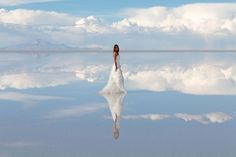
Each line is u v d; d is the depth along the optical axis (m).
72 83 27.94
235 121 14.70
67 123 14.49
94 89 24.53
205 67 42.19
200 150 10.66
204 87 25.56
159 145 11.27
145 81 28.89
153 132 12.98
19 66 45.75
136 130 13.27
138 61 59.03
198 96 21.47
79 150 10.74
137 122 14.63
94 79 30.62
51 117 15.66
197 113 16.39
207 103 19.00
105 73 35.72
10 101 19.69
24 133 12.83
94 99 20.36
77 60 64.38
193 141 11.71
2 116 15.88
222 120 14.91
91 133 12.84
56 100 20.05
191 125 14.05
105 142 11.68
